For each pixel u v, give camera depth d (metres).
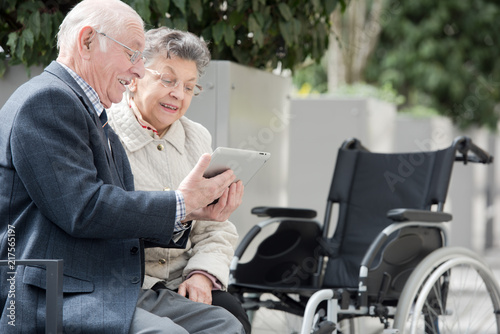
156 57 2.85
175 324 2.31
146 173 2.86
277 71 5.59
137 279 2.38
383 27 12.31
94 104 2.46
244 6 3.82
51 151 2.23
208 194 2.46
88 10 2.44
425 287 3.31
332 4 4.16
